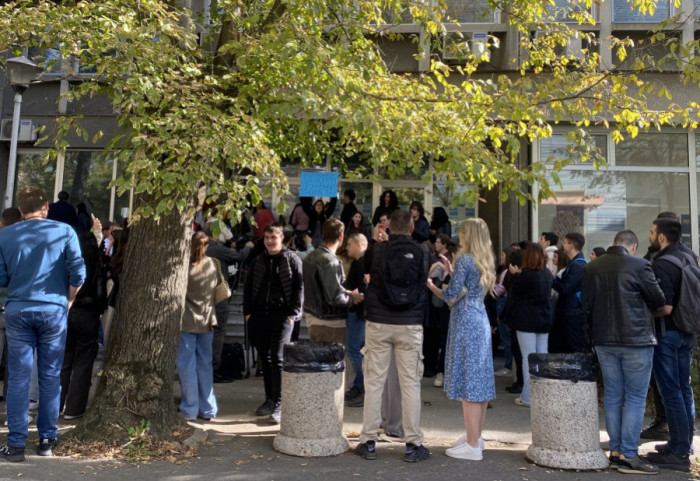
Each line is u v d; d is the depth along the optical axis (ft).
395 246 14.88
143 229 16.26
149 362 15.83
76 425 15.65
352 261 21.11
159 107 14.92
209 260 18.57
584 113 17.83
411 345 14.80
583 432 14.55
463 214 38.52
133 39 14.71
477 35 32.12
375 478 13.46
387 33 22.74
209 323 18.25
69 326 17.95
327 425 15.19
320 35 18.39
